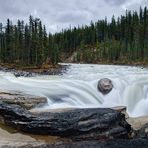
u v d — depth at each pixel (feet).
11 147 53.11
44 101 74.64
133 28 465.88
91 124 61.00
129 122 70.59
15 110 62.90
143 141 61.05
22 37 241.76
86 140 60.18
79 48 494.59
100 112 62.69
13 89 83.10
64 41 516.32
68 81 97.76
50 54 267.18
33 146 54.44
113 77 112.27
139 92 95.20
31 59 231.30
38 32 245.04
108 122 61.82
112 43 460.96
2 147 52.70
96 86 93.81
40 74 150.20
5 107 63.72
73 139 60.29
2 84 89.61
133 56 379.76
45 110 68.64
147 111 87.97
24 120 61.67
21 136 59.88
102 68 222.28
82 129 60.44
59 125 60.49
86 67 235.20
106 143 58.80
